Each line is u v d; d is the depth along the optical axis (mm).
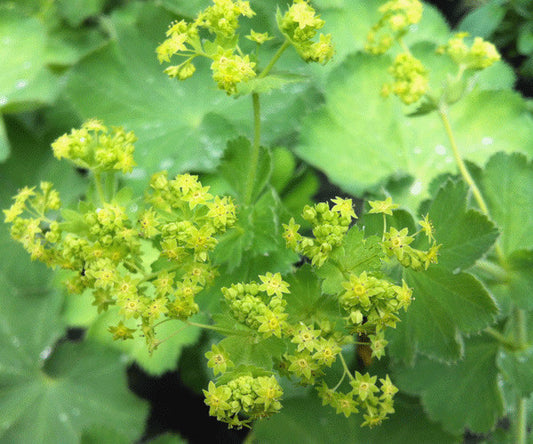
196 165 170
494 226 108
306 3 103
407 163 179
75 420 167
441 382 147
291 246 94
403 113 182
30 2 222
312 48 103
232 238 121
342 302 89
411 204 171
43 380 173
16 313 178
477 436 168
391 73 131
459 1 221
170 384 184
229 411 87
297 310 102
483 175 142
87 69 182
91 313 175
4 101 200
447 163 178
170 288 97
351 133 180
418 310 116
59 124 195
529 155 175
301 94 187
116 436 159
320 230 91
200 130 176
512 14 205
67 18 217
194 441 175
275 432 154
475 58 127
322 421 153
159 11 182
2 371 171
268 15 182
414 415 151
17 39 212
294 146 182
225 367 89
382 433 151
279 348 94
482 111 180
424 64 182
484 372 143
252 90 104
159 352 164
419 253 94
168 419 179
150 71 186
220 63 98
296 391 157
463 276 110
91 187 111
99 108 180
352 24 198
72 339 195
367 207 119
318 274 95
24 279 180
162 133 179
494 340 143
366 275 89
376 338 93
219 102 183
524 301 130
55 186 185
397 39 137
